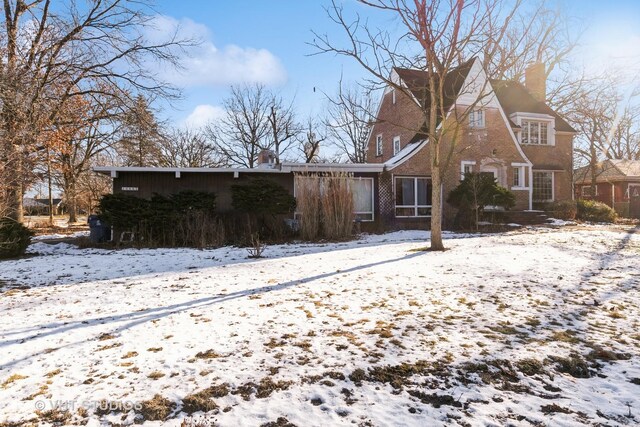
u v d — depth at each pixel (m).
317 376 3.37
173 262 9.57
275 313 5.06
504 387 3.20
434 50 9.77
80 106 17.83
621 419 2.73
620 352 3.85
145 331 4.46
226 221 15.14
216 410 2.88
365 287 6.37
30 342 4.18
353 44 10.13
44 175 14.68
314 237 14.04
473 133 19.31
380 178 18.05
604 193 29.45
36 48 15.17
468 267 7.75
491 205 17.19
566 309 5.17
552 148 22.72
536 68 25.16
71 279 7.66
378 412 2.85
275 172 16.06
